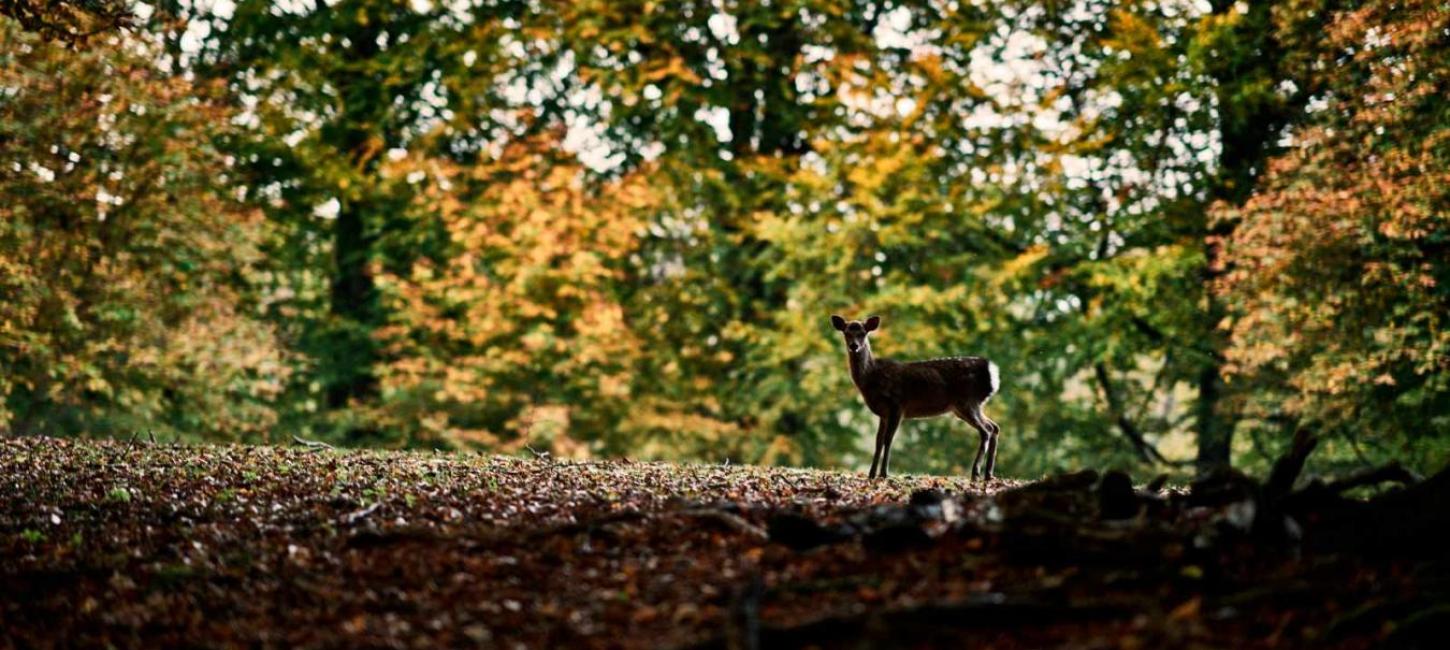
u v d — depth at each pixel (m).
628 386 27.36
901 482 13.11
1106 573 7.38
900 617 6.78
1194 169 26.05
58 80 21.59
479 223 26.16
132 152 22.62
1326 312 18.97
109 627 7.91
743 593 7.11
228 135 26.44
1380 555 7.80
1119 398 28.89
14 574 8.87
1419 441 20.30
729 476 13.27
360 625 7.51
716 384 29.27
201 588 8.45
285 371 25.45
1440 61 17.56
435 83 30.95
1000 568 7.61
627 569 8.09
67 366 22.16
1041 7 28.05
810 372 26.73
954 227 27.62
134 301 23.08
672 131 29.50
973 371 13.84
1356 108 19.62
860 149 27.42
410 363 26.48
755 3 28.75
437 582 8.17
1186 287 26.11
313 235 31.19
